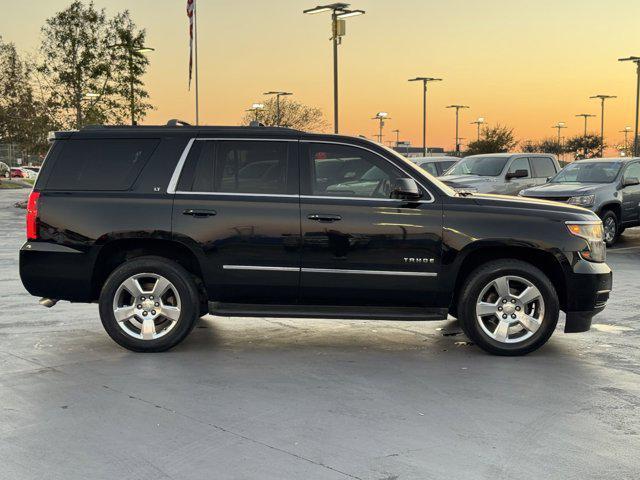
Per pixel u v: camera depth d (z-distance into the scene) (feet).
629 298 31.94
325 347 23.18
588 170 55.88
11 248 49.08
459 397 18.08
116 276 22.02
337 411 16.97
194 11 111.14
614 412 17.04
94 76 124.06
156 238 21.94
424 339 24.40
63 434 15.40
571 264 21.89
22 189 150.10
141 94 128.88
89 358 21.49
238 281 22.02
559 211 22.29
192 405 17.33
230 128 22.57
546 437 15.43
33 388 18.53
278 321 27.07
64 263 22.08
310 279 21.94
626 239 58.70
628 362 21.53
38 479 13.25
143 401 17.58
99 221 21.98
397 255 21.83
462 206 21.99
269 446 14.80
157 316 22.24
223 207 21.89
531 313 22.44
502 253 22.61
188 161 22.29
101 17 125.59
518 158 61.26
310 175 22.18
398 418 16.52
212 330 25.52
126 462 13.99
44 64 126.00
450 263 21.85
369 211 21.81
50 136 22.70
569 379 19.72
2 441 15.01
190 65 111.34
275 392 18.39
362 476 13.42
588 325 22.48
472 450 14.67
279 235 21.81
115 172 22.34
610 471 13.71
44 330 25.08
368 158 22.35
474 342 22.33
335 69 102.27
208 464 13.92
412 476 13.43
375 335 24.97
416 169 22.34
